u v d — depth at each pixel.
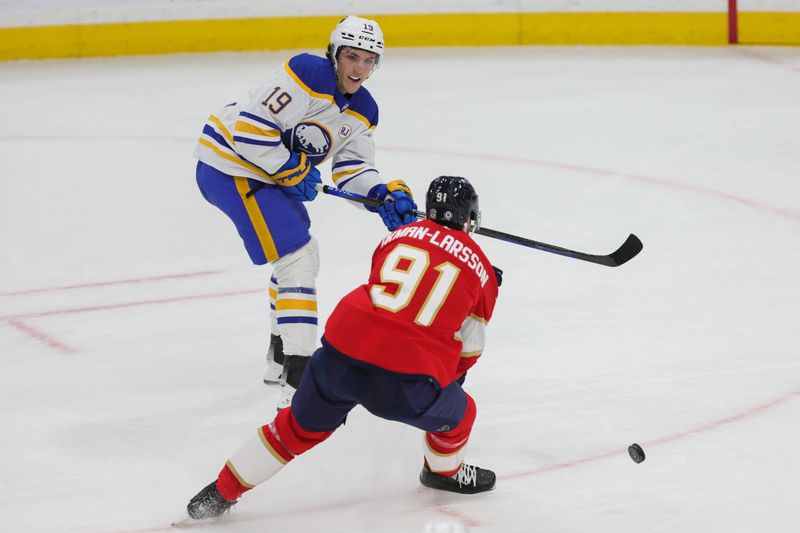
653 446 13.85
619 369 16.41
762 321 18.30
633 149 31.00
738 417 14.62
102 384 16.22
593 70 41.69
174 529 11.92
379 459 13.73
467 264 11.52
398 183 15.53
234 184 15.11
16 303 19.92
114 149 32.28
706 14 44.97
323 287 20.38
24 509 12.44
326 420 11.52
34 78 42.22
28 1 44.94
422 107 36.72
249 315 19.22
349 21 14.66
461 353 11.83
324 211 25.72
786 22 44.44
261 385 16.22
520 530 11.80
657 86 38.81
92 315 19.27
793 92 37.22
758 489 12.66
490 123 34.44
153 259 22.59
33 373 16.64
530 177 28.45
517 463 13.48
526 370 16.45
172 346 17.77
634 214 25.11
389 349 11.09
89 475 13.30
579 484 12.88
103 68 43.75
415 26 46.44
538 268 21.39
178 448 14.09
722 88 38.19
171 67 43.69
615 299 19.58
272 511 12.36
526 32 46.31
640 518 12.03
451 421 11.71
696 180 27.80
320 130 15.29
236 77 41.59
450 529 11.57
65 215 25.94
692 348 17.17
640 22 45.53
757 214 24.86
